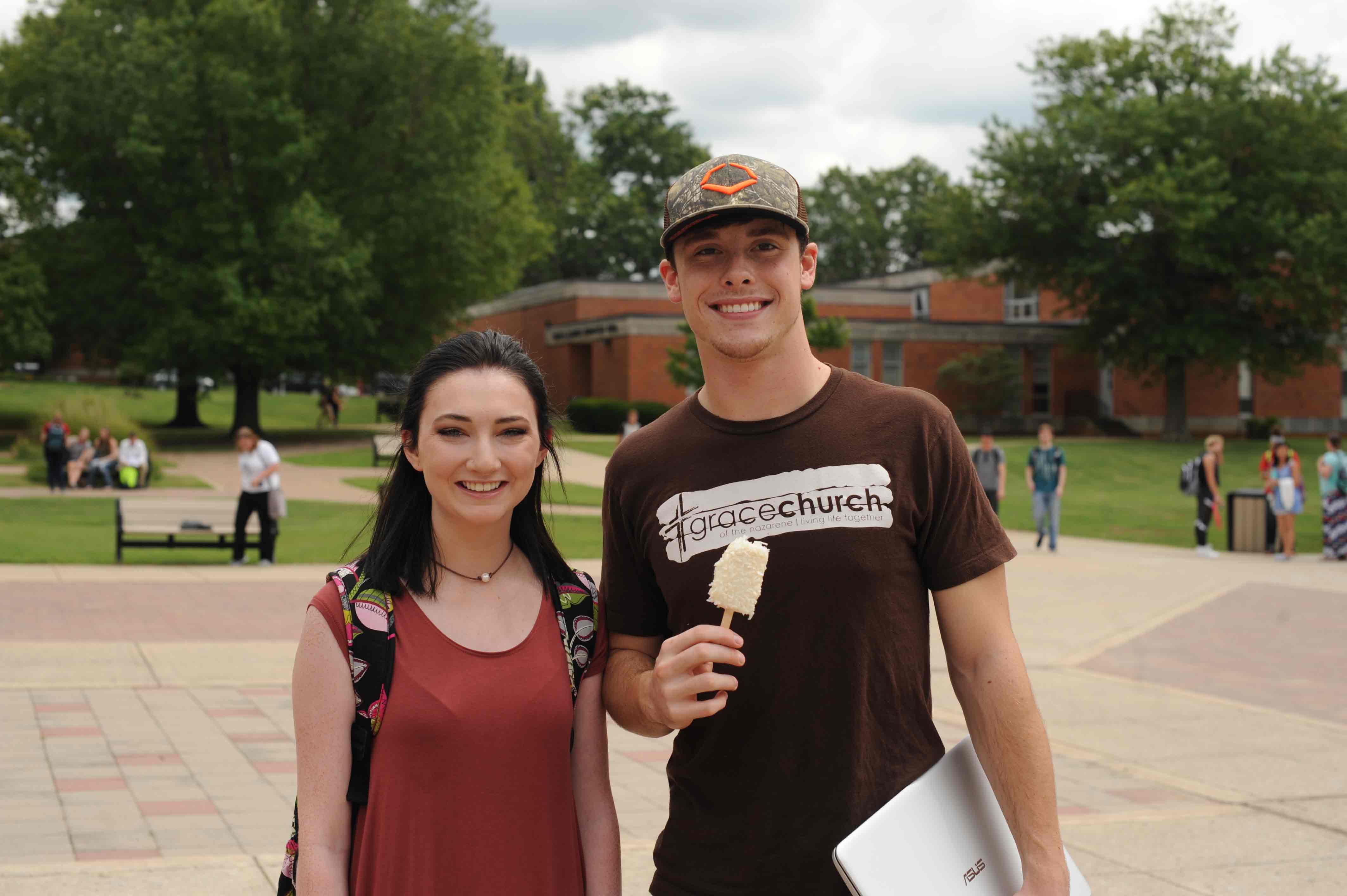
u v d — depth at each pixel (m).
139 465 26.19
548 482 2.58
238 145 38.81
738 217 2.35
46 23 41.00
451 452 2.34
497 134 43.62
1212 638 10.90
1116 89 50.19
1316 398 55.59
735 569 2.17
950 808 2.33
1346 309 44.75
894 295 57.72
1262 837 5.32
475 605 2.43
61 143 39.50
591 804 2.50
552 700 2.39
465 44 41.75
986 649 2.40
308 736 2.30
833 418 2.45
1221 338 45.22
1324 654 10.14
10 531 18.09
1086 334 49.41
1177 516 25.62
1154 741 7.17
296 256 38.12
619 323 47.34
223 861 4.62
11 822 5.10
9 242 41.47
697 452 2.49
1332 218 43.06
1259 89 45.41
